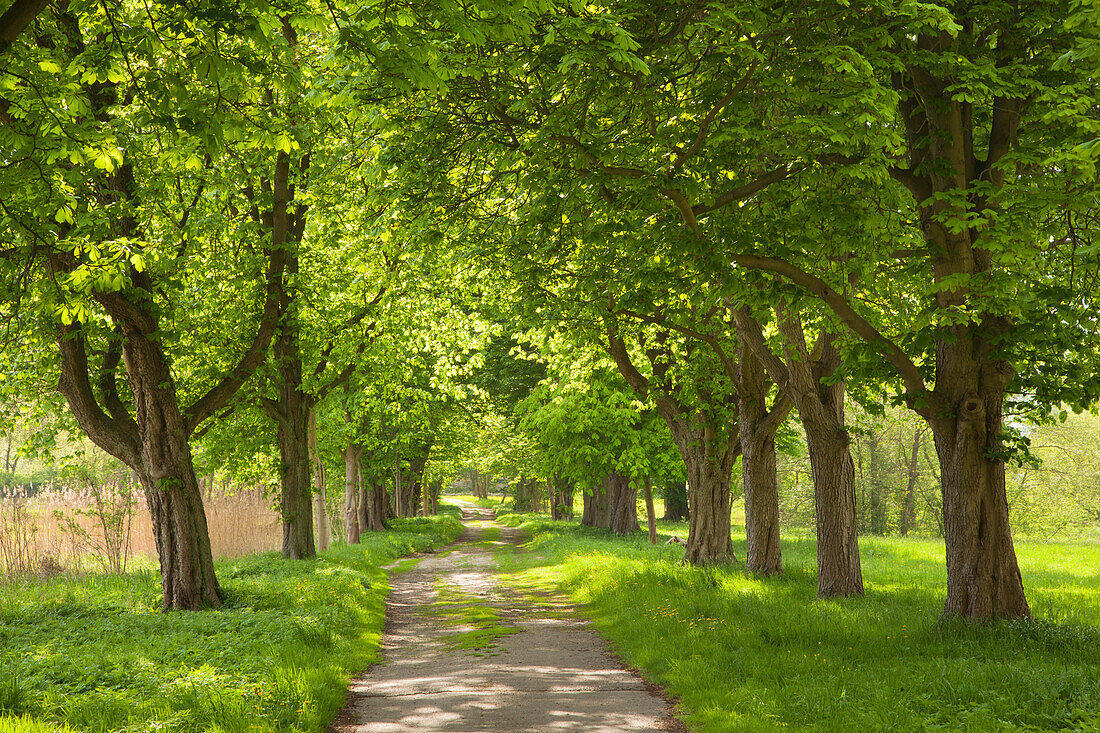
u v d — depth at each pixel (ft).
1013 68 28.04
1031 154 28.68
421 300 66.03
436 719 23.85
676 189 28.63
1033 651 27.94
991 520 32.94
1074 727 19.52
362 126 40.81
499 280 51.75
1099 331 31.24
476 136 34.37
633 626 38.55
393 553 96.17
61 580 50.08
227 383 46.78
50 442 52.01
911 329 32.71
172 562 42.80
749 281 29.40
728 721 22.07
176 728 20.21
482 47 29.50
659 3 29.32
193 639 32.45
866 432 49.01
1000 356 30.81
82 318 26.45
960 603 32.96
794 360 47.11
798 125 26.03
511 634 40.50
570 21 23.52
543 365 110.63
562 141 30.32
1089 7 24.25
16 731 18.66
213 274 51.65
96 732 19.44
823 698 23.45
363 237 51.47
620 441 88.63
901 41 29.73
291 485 66.64
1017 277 29.43
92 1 20.51
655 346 67.00
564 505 168.76
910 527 168.45
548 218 35.12
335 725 23.30
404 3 19.94
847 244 30.58
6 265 32.04
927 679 24.75
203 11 19.26
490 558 95.14
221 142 22.81
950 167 30.40
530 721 23.57
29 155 23.21
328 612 40.11
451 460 160.04
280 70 23.30
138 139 34.83
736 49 26.96
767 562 56.34
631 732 22.30
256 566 59.11
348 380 85.15
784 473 172.45
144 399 43.09
